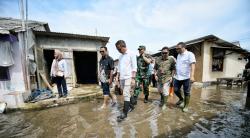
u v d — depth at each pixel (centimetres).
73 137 294
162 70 443
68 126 348
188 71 409
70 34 834
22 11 580
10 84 599
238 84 1108
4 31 523
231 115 392
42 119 404
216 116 385
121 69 383
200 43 1130
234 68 1298
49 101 531
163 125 333
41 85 811
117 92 691
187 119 365
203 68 1113
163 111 427
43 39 827
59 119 398
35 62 768
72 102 578
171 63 435
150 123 346
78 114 430
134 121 359
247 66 596
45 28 1095
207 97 632
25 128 349
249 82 573
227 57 1238
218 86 1043
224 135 284
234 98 612
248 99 571
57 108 509
